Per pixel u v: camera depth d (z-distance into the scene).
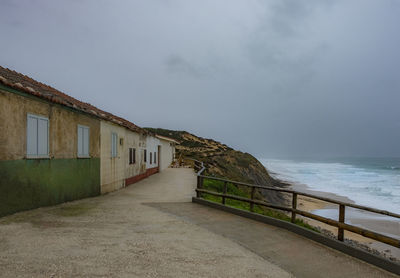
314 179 56.06
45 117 8.55
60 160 9.38
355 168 92.81
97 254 4.76
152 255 4.88
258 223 7.73
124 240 5.62
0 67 9.44
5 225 6.20
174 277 4.09
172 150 37.94
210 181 20.11
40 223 6.59
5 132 6.94
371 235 5.26
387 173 71.00
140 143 19.56
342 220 5.89
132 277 3.99
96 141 12.12
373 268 4.93
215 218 8.15
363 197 33.16
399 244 4.80
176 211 8.92
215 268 4.53
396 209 26.36
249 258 5.11
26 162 7.71
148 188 15.35
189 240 5.91
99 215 7.86
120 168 15.16
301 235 6.66
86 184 11.23
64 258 4.50
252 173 51.31
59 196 9.34
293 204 7.21
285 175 65.25
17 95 7.36
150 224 7.10
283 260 5.15
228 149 73.56
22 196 7.58
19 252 4.66
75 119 10.37
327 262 5.13
